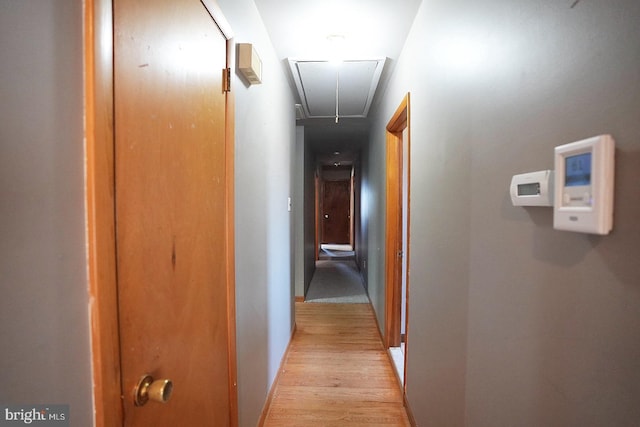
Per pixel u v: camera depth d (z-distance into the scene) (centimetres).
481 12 88
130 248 61
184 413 82
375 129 316
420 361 152
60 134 47
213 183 101
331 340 278
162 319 72
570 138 54
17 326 41
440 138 123
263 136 167
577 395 52
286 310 246
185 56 83
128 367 60
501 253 77
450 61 112
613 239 45
